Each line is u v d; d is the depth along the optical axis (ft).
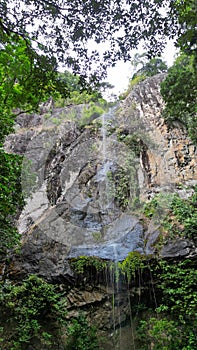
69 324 20.17
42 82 13.75
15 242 16.72
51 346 19.45
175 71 19.25
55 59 12.73
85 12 11.57
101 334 20.04
